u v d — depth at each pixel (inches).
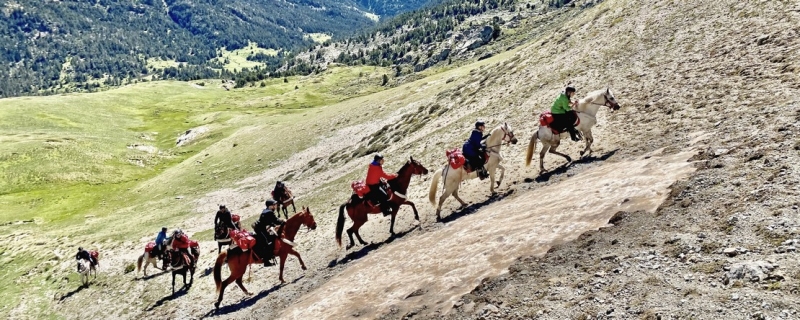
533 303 384.8
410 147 1604.3
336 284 709.3
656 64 1141.7
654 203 496.1
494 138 850.1
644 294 344.8
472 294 448.1
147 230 1736.0
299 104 7377.0
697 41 1127.0
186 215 1870.1
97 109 5841.5
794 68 743.7
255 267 1032.2
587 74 1358.3
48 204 2669.8
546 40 2060.8
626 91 1090.7
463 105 1823.3
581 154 872.9
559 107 833.5
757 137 553.6
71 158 3452.3
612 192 576.4
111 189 2891.2
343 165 1888.5
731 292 315.0
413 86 2898.6
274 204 840.3
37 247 1793.8
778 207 390.3
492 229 626.2
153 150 3860.7
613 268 395.2
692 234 403.5
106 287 1285.7
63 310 1227.2
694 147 631.2
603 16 1796.3
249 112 5565.9
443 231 746.8
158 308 1009.5
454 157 810.8
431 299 484.1
